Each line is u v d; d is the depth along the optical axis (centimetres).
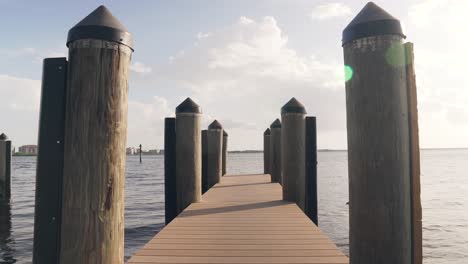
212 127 1088
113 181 205
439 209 1873
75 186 201
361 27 215
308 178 695
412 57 213
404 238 208
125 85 212
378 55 211
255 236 442
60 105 210
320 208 1869
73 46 206
